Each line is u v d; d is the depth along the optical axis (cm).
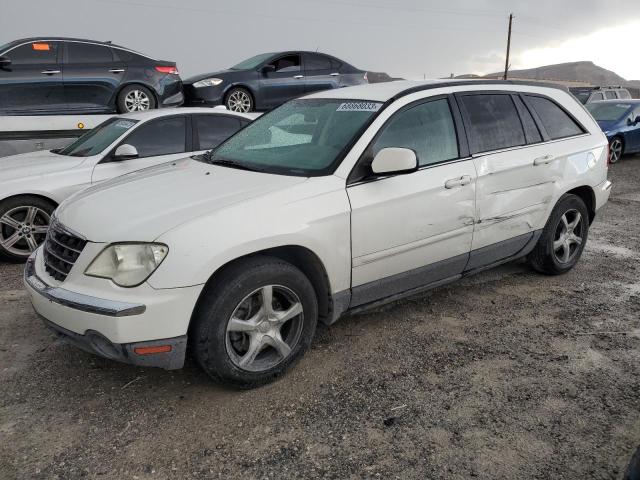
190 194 340
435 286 430
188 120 675
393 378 350
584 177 517
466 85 448
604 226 751
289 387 340
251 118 726
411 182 384
